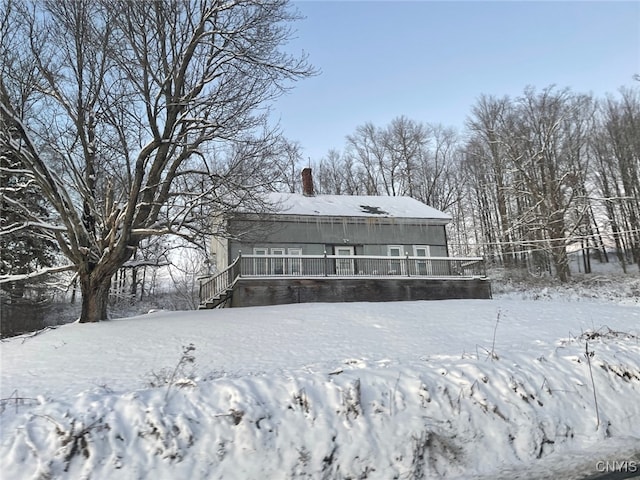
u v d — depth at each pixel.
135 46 14.85
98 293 16.44
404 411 6.70
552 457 6.60
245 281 21.05
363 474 5.89
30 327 27.11
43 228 16.08
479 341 13.16
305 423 6.23
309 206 28.23
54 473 5.18
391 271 23.72
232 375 10.10
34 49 14.95
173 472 5.45
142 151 15.42
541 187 38.09
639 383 8.24
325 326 15.01
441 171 53.97
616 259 49.19
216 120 15.84
